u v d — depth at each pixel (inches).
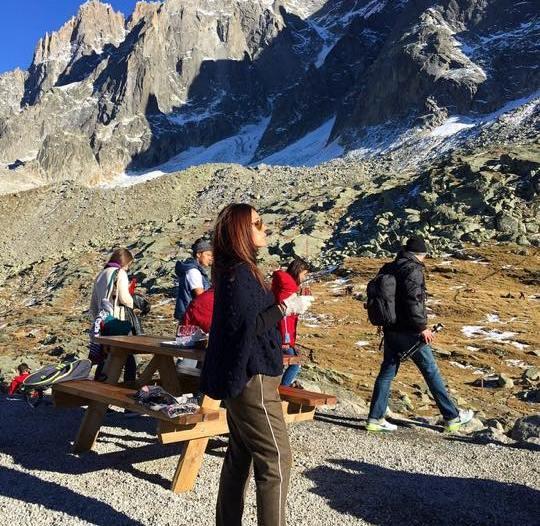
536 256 916.6
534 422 275.6
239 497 152.5
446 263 917.8
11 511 172.1
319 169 2470.5
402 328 270.7
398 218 1202.0
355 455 232.4
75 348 653.9
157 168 7652.6
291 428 270.4
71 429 262.8
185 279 275.7
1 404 316.2
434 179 1311.5
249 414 143.8
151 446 236.1
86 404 245.0
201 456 191.3
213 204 2158.0
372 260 1028.5
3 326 1011.9
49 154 7431.1
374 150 3991.1
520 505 188.2
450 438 270.5
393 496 190.4
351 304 814.5
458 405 402.6
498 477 213.5
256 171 2506.2
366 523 171.0
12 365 509.0
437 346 604.1
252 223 146.9
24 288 1481.3
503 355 575.8
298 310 146.1
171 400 193.3
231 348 140.4
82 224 2363.4
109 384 232.7
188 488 190.2
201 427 190.4
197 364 267.9
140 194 2465.6
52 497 181.9
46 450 229.6
